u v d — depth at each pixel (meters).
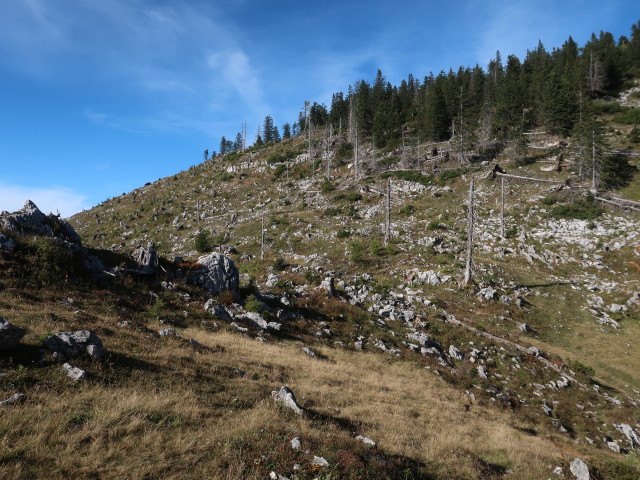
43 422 8.27
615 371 29.23
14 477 6.35
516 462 13.41
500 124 92.62
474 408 20.22
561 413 23.08
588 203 59.97
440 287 43.00
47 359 11.24
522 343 32.47
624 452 19.69
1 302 15.58
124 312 19.38
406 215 71.38
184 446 8.55
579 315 38.22
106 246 84.06
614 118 87.62
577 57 120.38
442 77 134.75
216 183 115.38
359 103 121.50
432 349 28.69
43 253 20.31
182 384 12.58
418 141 102.62
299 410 12.23
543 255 51.00
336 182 95.12
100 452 7.71
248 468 8.12
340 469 8.61
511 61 123.25
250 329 23.86
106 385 11.09
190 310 23.16
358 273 48.16
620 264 45.81
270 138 158.88
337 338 27.53
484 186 74.31
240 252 63.97
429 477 10.27
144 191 127.38
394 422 14.32
